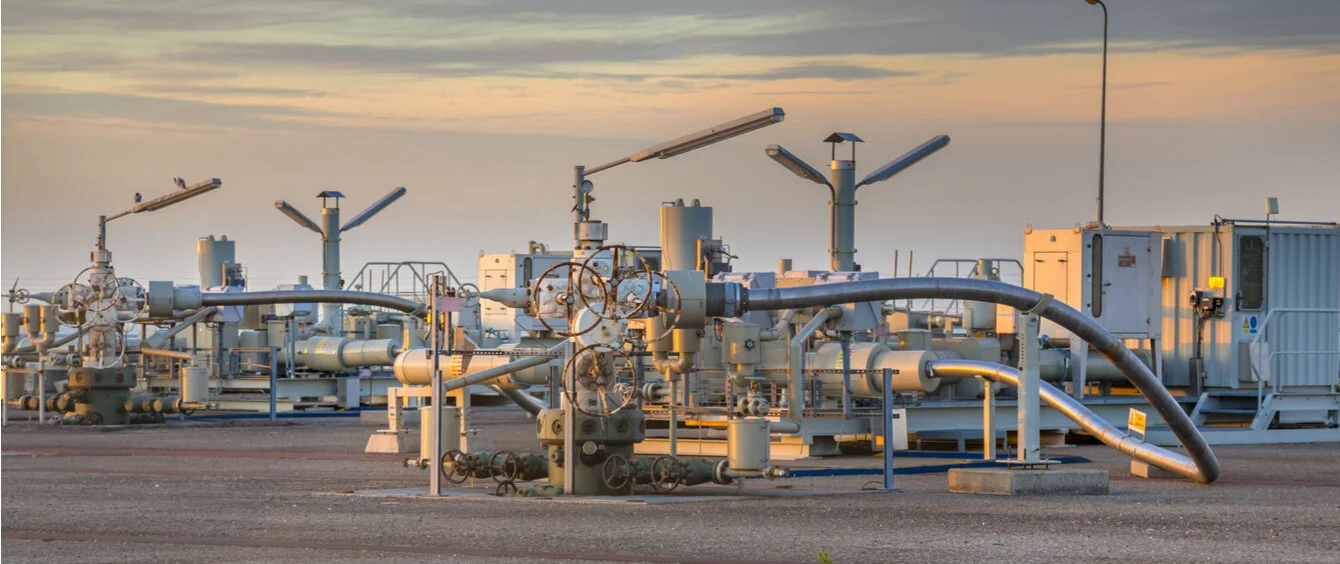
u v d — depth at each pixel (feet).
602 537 66.74
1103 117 172.24
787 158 180.96
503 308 226.79
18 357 173.37
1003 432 133.39
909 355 119.44
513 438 138.62
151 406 156.66
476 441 116.16
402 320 225.76
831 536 66.90
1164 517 73.82
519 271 228.84
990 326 155.63
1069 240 149.48
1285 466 111.04
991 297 90.38
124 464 109.09
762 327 128.67
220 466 107.65
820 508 77.41
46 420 160.04
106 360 154.51
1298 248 155.22
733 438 82.89
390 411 121.60
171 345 186.39
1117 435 100.48
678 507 77.77
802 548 63.46
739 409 87.56
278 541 66.23
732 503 79.66
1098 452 126.21
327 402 188.75
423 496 83.82
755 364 96.53
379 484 93.20
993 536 66.85
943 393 137.59
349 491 87.92
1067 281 149.28
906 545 64.18
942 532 68.08
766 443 83.30
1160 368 151.94
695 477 83.30
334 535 67.92
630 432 83.20
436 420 84.84
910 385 118.73
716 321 114.62
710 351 115.55
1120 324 149.89
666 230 165.58
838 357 123.24
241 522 72.49
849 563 59.77
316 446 127.85
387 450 120.06
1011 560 60.39
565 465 83.61
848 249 184.24
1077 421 102.73
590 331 81.87
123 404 156.25
